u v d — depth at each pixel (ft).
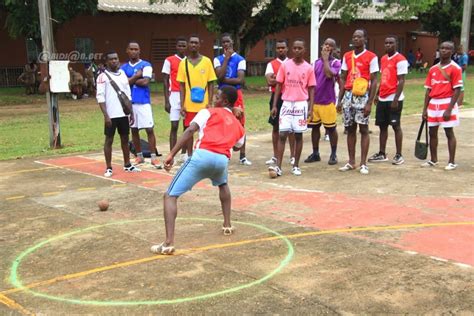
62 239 16.97
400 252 15.24
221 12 78.28
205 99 26.55
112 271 14.28
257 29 83.10
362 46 25.31
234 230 17.47
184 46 28.14
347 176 25.29
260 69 118.62
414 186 23.02
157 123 47.19
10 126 47.14
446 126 25.64
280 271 14.02
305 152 31.96
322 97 27.53
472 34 136.98
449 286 12.97
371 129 40.22
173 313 11.89
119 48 97.71
